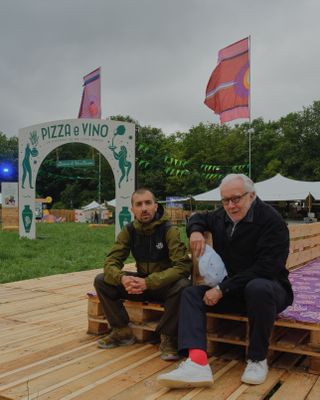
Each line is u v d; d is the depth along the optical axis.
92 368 3.22
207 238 3.57
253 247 3.25
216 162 60.53
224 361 3.34
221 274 3.25
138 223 3.64
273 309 2.96
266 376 3.00
